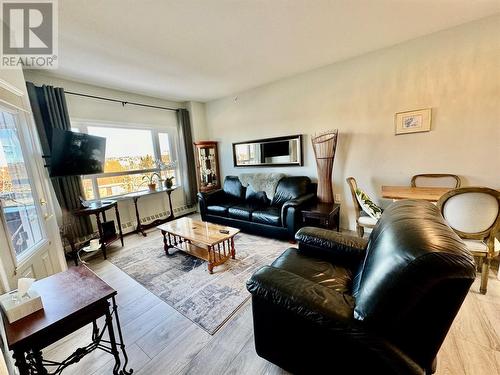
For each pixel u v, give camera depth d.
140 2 1.73
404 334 0.87
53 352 1.54
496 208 1.70
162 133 4.60
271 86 3.90
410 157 2.84
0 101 1.70
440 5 2.00
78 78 3.19
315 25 2.20
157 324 1.75
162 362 1.42
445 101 2.55
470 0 1.95
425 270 0.75
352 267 1.64
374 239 1.30
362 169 3.20
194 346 1.53
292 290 1.10
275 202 3.67
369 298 0.88
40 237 2.11
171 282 2.31
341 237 1.74
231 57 2.79
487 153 2.41
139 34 2.17
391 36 2.52
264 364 1.37
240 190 4.18
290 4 1.86
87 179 3.53
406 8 2.01
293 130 3.78
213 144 4.76
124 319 1.82
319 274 1.55
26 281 1.13
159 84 3.61
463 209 1.82
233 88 4.06
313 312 1.00
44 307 1.11
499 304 1.72
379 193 3.11
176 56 2.68
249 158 4.42
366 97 3.03
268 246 3.05
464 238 1.88
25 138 2.03
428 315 0.85
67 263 2.88
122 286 2.29
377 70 2.90
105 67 2.86
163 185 4.44
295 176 3.73
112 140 3.83
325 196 3.33
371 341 0.88
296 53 2.80
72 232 3.00
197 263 2.68
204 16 1.95
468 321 1.58
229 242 2.93
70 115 3.28
